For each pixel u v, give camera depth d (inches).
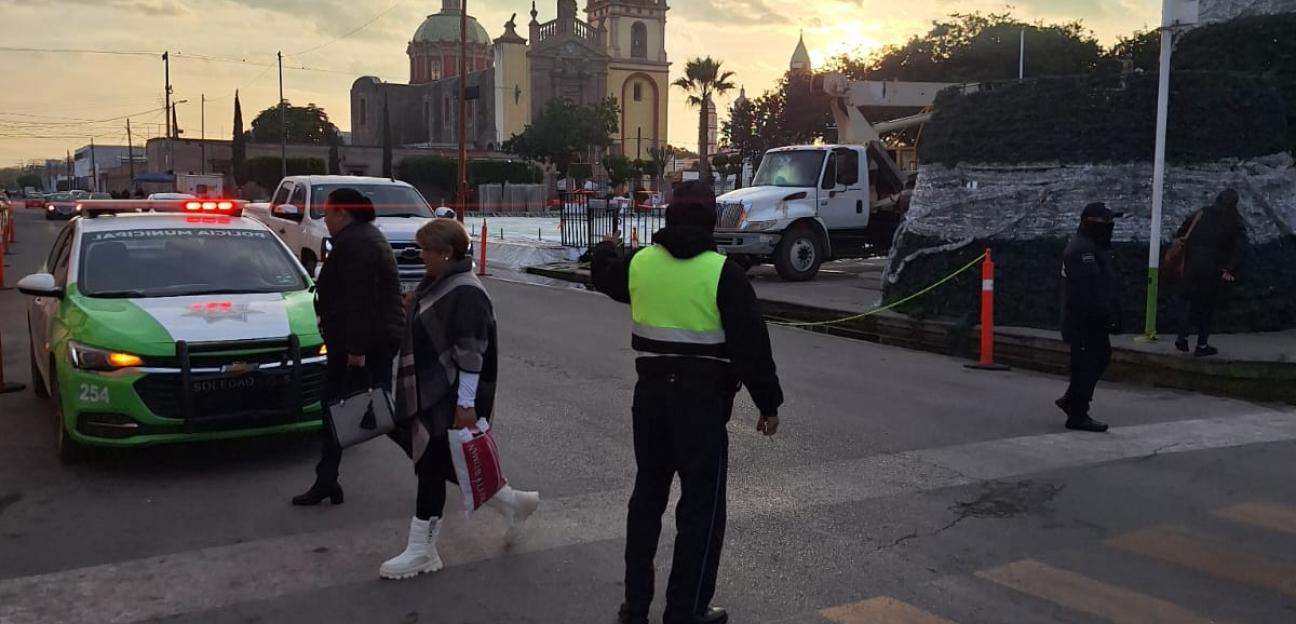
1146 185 446.0
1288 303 451.2
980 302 469.7
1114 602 179.6
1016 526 219.6
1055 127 460.4
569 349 443.8
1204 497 242.2
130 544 202.8
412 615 170.4
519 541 205.9
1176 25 394.6
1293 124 506.3
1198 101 444.8
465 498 184.2
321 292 217.3
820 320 548.7
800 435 296.5
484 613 171.6
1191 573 193.8
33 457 265.3
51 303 290.8
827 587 185.2
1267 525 222.1
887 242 747.4
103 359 242.7
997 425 314.3
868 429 305.6
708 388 158.7
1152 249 412.5
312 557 196.4
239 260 305.0
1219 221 370.3
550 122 3184.1
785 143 2345.0
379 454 271.4
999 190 474.9
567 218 1061.8
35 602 173.3
